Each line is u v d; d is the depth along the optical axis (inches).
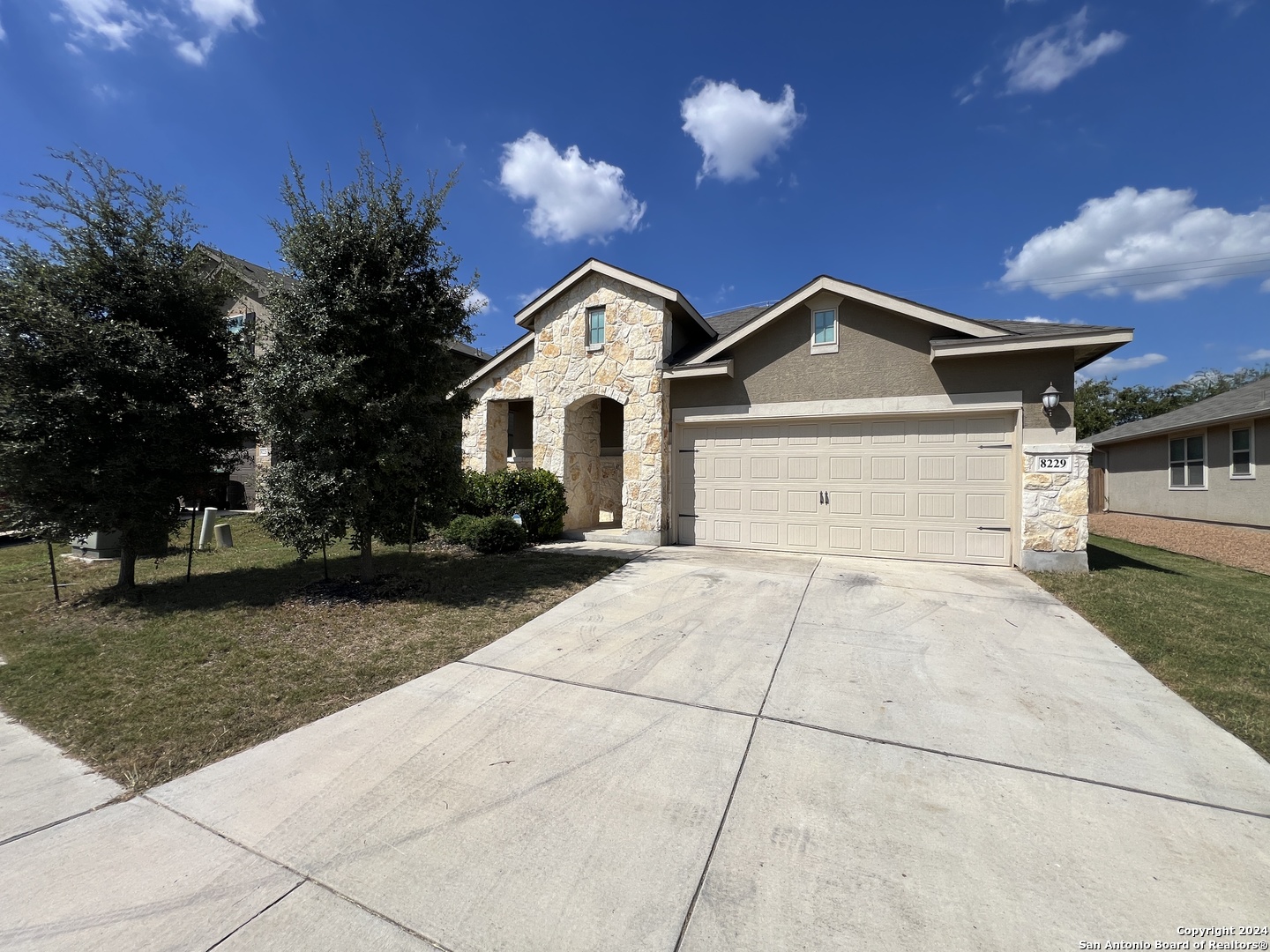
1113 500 871.7
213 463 289.7
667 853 98.3
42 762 129.9
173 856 98.5
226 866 96.0
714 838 102.2
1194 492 662.5
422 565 331.0
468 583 285.1
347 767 126.4
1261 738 135.1
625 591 270.7
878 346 346.9
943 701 155.9
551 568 319.3
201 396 272.1
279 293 250.7
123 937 81.2
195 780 122.0
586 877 92.8
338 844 101.3
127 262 256.1
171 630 219.9
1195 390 1357.0
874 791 116.0
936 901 87.4
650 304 415.5
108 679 176.1
